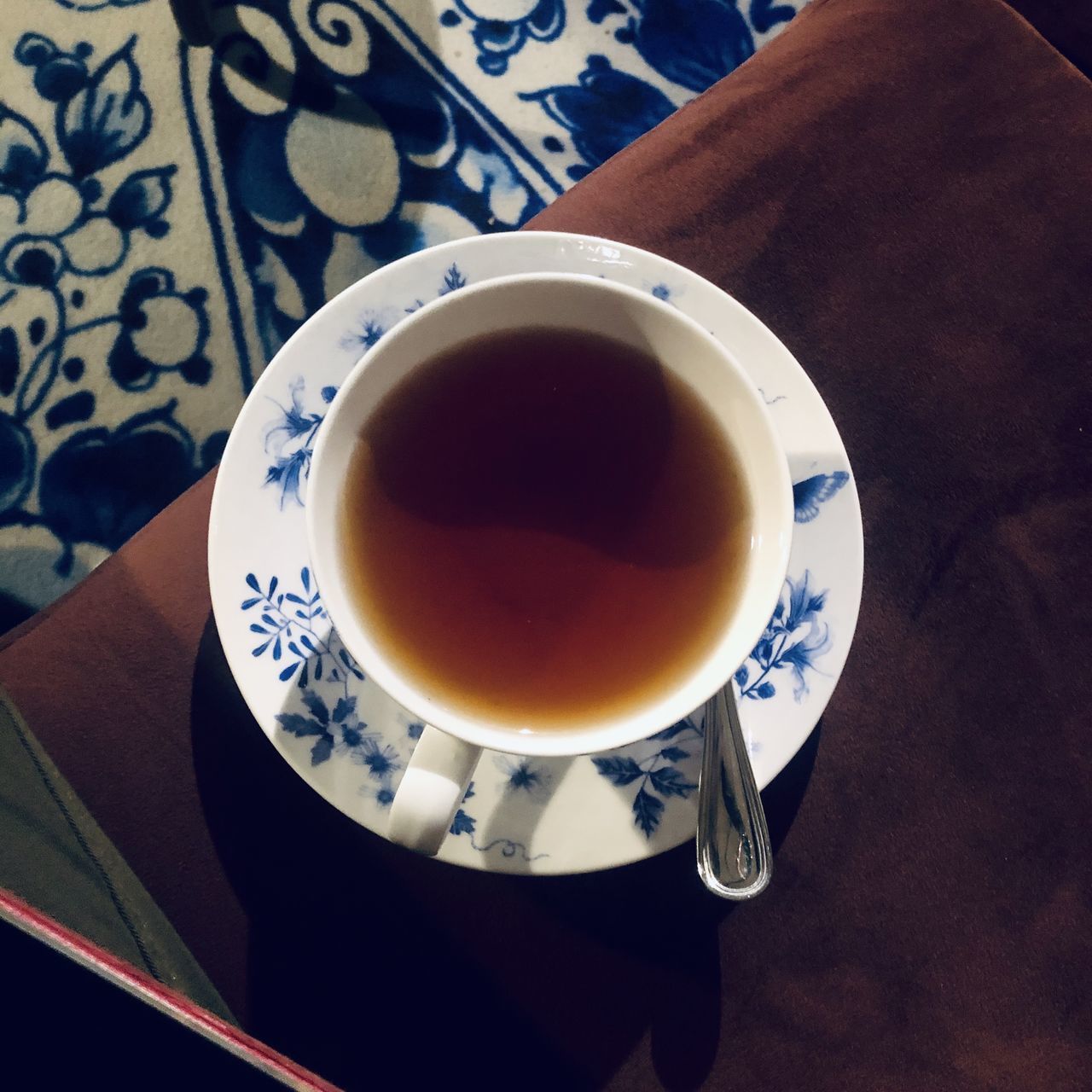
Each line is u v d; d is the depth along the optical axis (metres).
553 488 0.27
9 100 0.49
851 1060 0.26
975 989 0.26
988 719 0.27
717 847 0.25
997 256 0.28
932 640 0.27
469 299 0.24
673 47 0.52
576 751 0.23
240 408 0.48
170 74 0.50
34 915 0.21
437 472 0.27
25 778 0.24
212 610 0.27
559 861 0.25
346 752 0.25
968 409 0.27
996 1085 0.26
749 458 0.25
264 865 0.26
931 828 0.27
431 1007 0.26
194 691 0.26
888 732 0.27
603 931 0.26
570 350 0.26
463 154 0.50
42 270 0.48
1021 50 0.29
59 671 0.26
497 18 0.52
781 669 0.25
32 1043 0.20
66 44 0.50
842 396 0.27
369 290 0.26
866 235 0.28
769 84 0.28
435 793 0.22
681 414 0.26
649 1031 0.26
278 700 0.25
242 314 0.48
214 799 0.26
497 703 0.26
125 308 0.48
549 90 0.51
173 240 0.49
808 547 0.26
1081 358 0.28
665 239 0.28
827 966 0.26
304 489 0.26
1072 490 0.27
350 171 0.50
